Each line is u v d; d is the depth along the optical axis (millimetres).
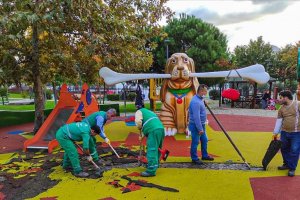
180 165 6141
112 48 9367
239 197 4469
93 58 10250
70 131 5465
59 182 5234
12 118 13477
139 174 5543
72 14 8781
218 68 23016
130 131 10711
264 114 16875
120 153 7121
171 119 9672
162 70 24953
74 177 5461
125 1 11188
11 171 5957
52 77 11828
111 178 5367
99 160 6445
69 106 9352
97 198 4520
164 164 6227
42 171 5891
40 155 7242
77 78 11492
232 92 8430
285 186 4875
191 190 4758
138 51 11070
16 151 7914
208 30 24406
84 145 5410
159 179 5277
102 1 10203
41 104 10336
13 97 39219
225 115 16266
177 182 5125
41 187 5031
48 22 8812
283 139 5562
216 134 9781
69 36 10266
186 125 9641
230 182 5090
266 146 7898
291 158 5352
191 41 23953
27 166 6293
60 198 4551
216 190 4750
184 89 9609
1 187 5070
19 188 5012
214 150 7457
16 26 7828
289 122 5348
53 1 8250
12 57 8930
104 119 6039
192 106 5984
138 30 11320
